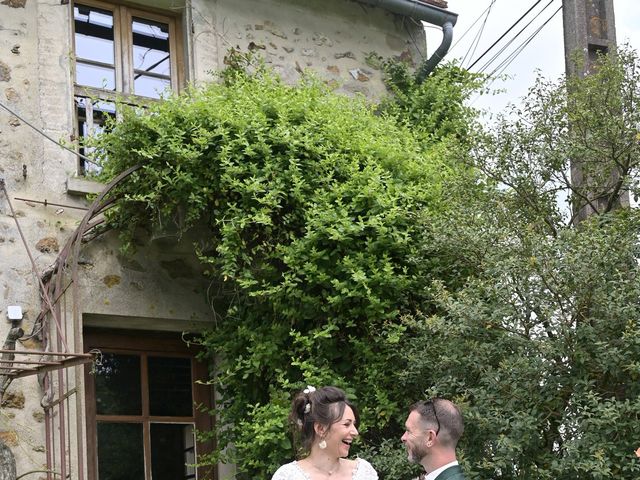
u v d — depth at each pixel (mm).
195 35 6797
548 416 4648
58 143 5750
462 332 4762
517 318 4660
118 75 6594
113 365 6062
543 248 4598
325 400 3697
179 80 6852
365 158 5812
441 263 5418
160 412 6152
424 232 5359
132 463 5957
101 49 6559
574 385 4523
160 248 6148
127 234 5879
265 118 5703
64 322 5633
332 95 6336
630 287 4520
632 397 4496
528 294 4625
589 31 6254
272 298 5453
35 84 5992
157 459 6066
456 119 7430
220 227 5691
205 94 5902
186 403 6273
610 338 4547
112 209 5801
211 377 6320
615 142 5270
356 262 5348
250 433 5383
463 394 4805
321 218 5375
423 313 5418
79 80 6395
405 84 7613
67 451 5441
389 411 5195
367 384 5367
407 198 5547
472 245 5082
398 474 4875
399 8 7504
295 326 5578
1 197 5676
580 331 4496
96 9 6605
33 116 5934
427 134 6738
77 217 5922
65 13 6223
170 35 6922
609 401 4367
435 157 6195
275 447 5289
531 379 4594
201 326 6305
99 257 5926
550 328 4574
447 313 5250
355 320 5473
